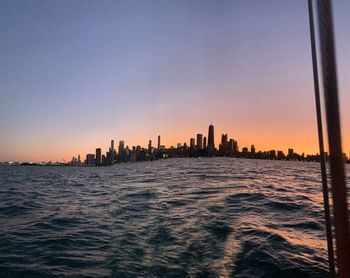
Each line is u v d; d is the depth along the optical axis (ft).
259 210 46.62
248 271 24.14
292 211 46.26
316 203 53.83
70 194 78.07
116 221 42.34
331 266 5.50
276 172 157.17
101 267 25.93
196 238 32.42
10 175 183.73
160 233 34.78
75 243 32.71
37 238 34.99
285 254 27.02
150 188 80.23
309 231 34.58
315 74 5.58
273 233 33.37
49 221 44.27
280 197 60.13
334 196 3.97
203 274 23.91
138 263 26.48
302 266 24.57
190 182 93.81
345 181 3.97
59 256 28.78
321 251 27.89
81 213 50.03
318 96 5.55
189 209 47.88
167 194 66.23
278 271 23.84
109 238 34.24
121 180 116.47
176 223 38.83
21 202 64.18
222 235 33.09
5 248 31.35
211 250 28.76
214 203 52.70
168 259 27.09
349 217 3.91
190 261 26.48
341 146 3.99
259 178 111.75
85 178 142.20
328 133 4.05
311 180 110.01
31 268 25.98
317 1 4.34
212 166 210.38
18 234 36.88
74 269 25.67
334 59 4.11
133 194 69.51
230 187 78.38
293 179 112.57
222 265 25.39
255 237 32.09
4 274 24.85
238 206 49.88
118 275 24.30
